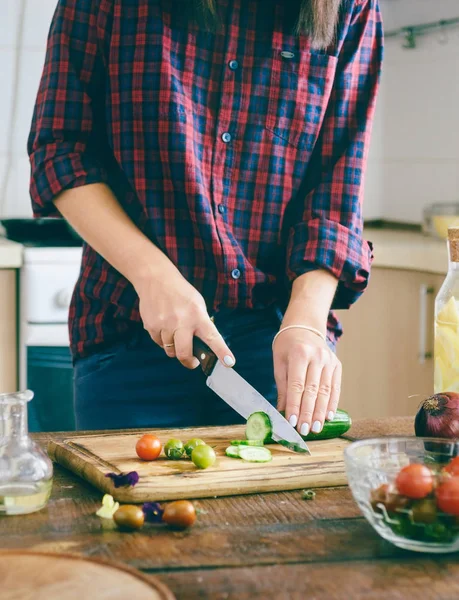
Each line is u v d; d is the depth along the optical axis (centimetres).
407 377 276
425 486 86
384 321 279
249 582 81
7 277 263
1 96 314
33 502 99
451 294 131
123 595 72
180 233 144
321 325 134
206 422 151
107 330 149
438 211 293
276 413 122
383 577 82
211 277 146
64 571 76
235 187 147
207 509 102
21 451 101
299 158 149
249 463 114
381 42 153
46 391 268
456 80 300
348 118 150
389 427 142
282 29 143
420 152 320
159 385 149
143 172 142
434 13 308
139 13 137
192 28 140
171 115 138
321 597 78
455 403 118
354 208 147
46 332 265
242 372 150
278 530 94
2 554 79
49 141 141
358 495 90
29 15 312
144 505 97
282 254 151
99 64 141
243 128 145
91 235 135
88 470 111
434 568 84
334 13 139
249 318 150
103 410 151
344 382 293
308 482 111
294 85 146
